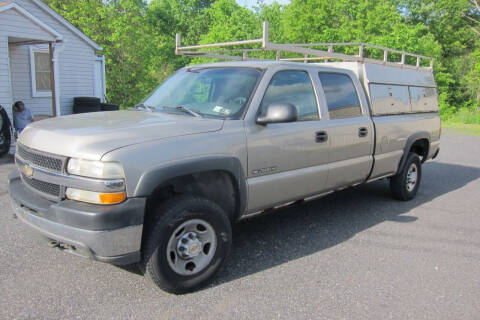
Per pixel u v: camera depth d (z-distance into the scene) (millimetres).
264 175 3826
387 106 5637
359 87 5164
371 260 4094
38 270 3646
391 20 26406
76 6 24281
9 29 10617
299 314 3076
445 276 3783
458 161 10703
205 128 3406
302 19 28219
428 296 3404
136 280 3523
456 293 3469
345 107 4852
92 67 15125
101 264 3805
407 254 4270
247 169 3643
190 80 4344
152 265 3072
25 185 3357
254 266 3879
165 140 3096
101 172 2779
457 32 33938
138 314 3004
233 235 4695
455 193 7047
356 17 26922
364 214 5625
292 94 4195
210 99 3957
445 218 5555
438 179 8266
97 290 3336
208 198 3557
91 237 2779
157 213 3094
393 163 5711
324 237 4699
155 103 4273
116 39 22797
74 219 2803
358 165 4953
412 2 34750
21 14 10828
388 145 5504
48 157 3045
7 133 8984
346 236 4750
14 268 3662
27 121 9930
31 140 3268
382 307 3211
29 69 12977
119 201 2824
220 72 4238
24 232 4504
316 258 4105
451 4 33094
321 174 4414
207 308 3121
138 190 2863
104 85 16875
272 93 3971
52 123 3461
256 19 27188
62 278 3516
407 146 5945
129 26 22875
